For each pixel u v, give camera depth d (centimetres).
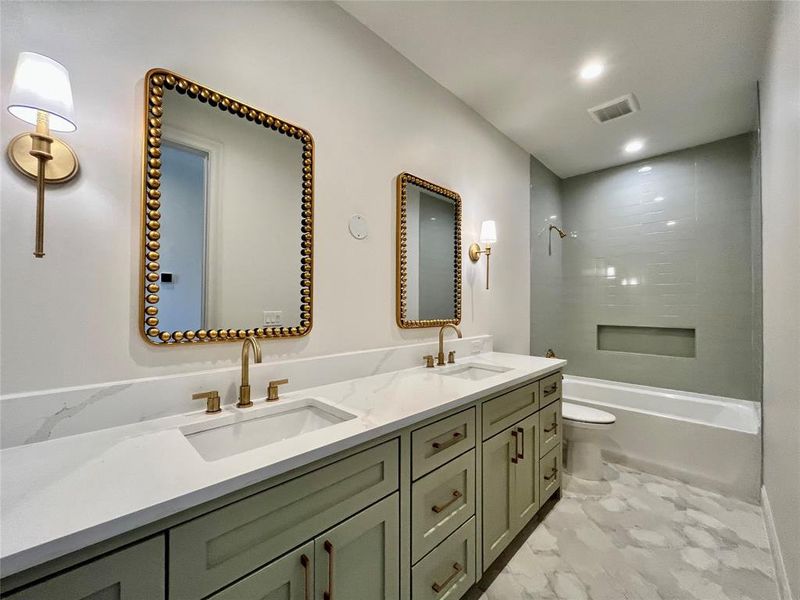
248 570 73
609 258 335
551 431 199
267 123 133
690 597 137
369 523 97
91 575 55
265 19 135
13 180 86
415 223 195
